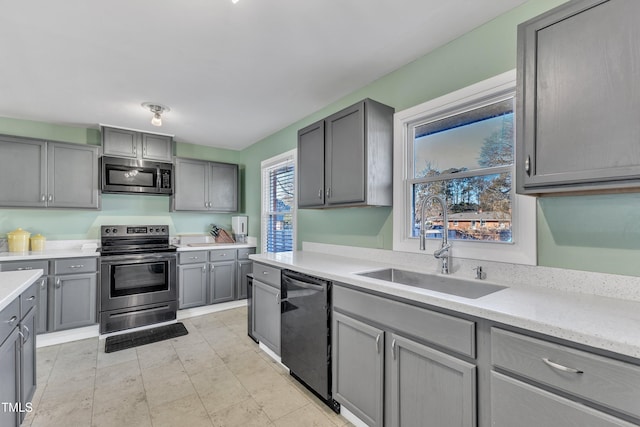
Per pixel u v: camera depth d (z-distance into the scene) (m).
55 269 2.87
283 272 2.33
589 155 1.11
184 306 3.61
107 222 3.71
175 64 2.18
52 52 2.01
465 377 1.20
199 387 2.13
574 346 0.94
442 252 1.83
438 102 1.99
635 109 1.02
